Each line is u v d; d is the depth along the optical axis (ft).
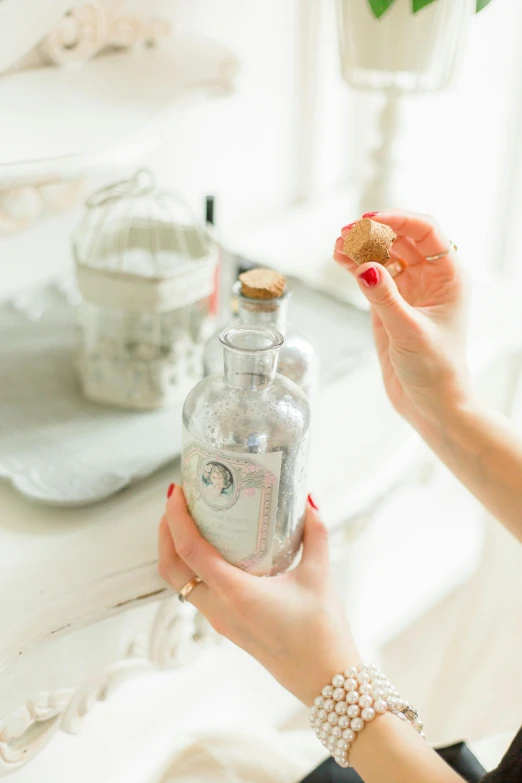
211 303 2.93
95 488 2.30
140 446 2.50
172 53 3.18
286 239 4.17
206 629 2.52
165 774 2.41
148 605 2.37
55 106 2.69
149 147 2.77
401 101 3.56
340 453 2.61
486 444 2.02
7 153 2.35
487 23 4.56
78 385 2.80
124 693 3.29
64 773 3.00
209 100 3.22
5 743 2.19
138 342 2.60
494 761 2.54
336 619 1.86
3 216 3.08
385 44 3.07
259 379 1.81
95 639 2.28
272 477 1.81
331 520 2.36
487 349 3.20
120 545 2.18
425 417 2.15
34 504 2.31
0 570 2.07
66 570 2.08
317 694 1.81
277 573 2.01
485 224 5.39
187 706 3.41
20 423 2.57
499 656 3.04
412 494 4.35
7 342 2.98
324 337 3.11
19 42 2.67
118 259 2.74
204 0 3.42
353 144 4.78
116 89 2.88
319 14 4.05
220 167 4.02
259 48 3.86
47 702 2.23
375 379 3.02
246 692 3.58
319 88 4.28
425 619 4.69
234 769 2.43
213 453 1.78
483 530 4.60
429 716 3.32
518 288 5.29
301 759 2.55
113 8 2.98
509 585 3.11
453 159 5.08
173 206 3.83
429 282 2.17
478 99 4.88
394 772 1.71
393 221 2.10
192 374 2.72
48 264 3.43
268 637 1.85
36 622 1.95
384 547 4.33
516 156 5.08
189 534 1.91
